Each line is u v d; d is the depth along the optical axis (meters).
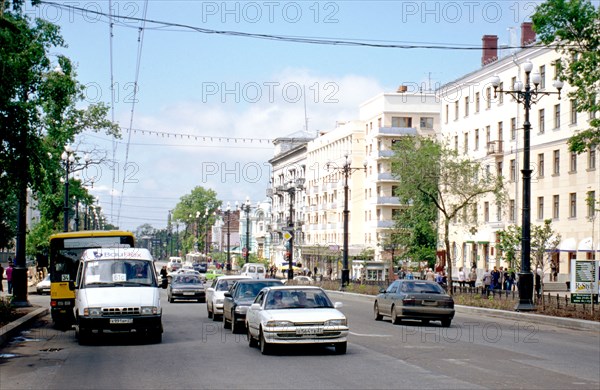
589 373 15.52
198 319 32.34
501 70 69.31
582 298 31.02
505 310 35.25
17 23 24.67
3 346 21.56
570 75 31.52
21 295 36.09
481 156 72.88
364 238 101.69
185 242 185.38
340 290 59.50
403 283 30.12
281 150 139.75
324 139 113.69
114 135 55.47
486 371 15.67
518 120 66.31
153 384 14.14
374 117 99.06
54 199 60.97
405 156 50.34
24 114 24.97
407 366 16.45
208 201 173.62
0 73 22.69
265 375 15.14
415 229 70.19
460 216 53.22
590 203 34.06
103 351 20.05
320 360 17.55
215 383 14.15
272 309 19.16
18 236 36.28
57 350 20.41
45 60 27.91
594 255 56.41
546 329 27.83
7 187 26.69
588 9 30.78
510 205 67.00
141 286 22.28
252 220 163.50
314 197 118.31
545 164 62.72
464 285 57.34
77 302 22.03
